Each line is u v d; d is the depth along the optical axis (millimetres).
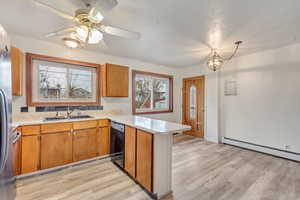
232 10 1811
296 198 1819
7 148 1222
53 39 2770
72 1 1641
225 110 4062
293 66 2922
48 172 2441
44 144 2424
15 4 1718
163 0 1633
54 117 2924
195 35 2521
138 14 1906
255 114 3477
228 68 3980
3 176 1277
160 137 1860
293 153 2914
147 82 4605
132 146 2209
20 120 2588
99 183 2133
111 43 2914
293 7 1734
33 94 2816
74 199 1793
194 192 1946
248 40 2711
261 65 3361
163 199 1812
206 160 2945
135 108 4230
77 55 3234
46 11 1862
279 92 3107
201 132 4656
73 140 2689
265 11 1822
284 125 3049
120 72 3541
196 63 4520
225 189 2006
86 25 1686
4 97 1197
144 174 1940
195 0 1632
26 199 1788
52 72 3020
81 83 3357
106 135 3078
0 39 1251
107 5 1603
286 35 2502
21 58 2520
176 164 2768
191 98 4953
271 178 2277
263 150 3330
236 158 3047
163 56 3785
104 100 3625
